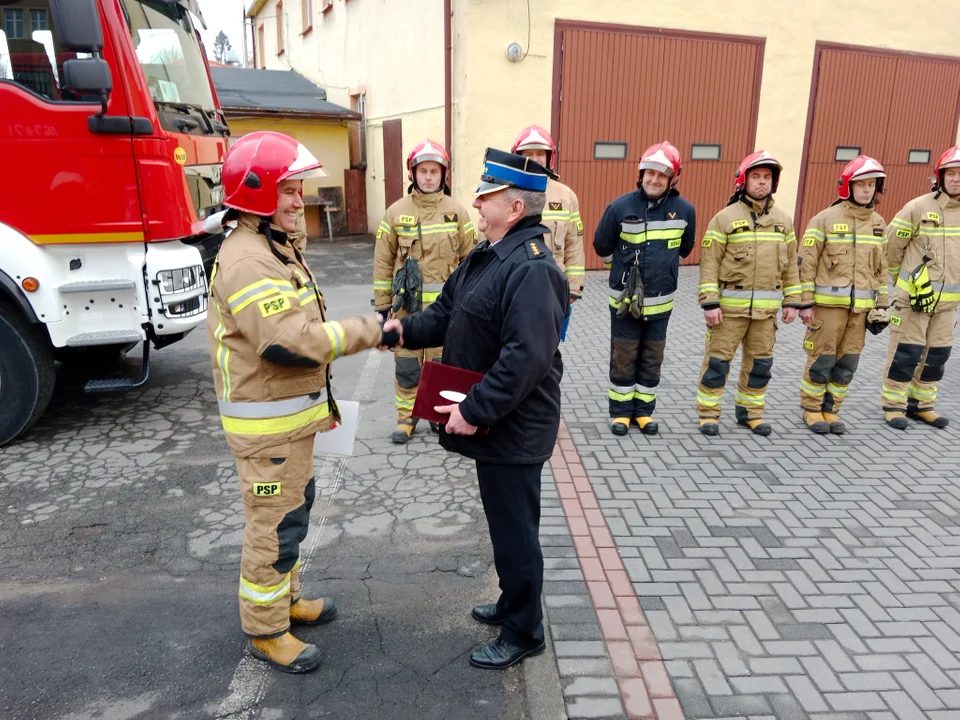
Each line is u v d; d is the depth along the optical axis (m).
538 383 2.42
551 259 2.44
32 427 5.09
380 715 2.50
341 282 10.60
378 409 5.55
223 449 4.75
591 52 10.38
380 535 3.70
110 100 4.36
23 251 4.33
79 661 2.76
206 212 5.47
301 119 14.87
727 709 2.53
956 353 7.52
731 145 11.56
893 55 12.08
